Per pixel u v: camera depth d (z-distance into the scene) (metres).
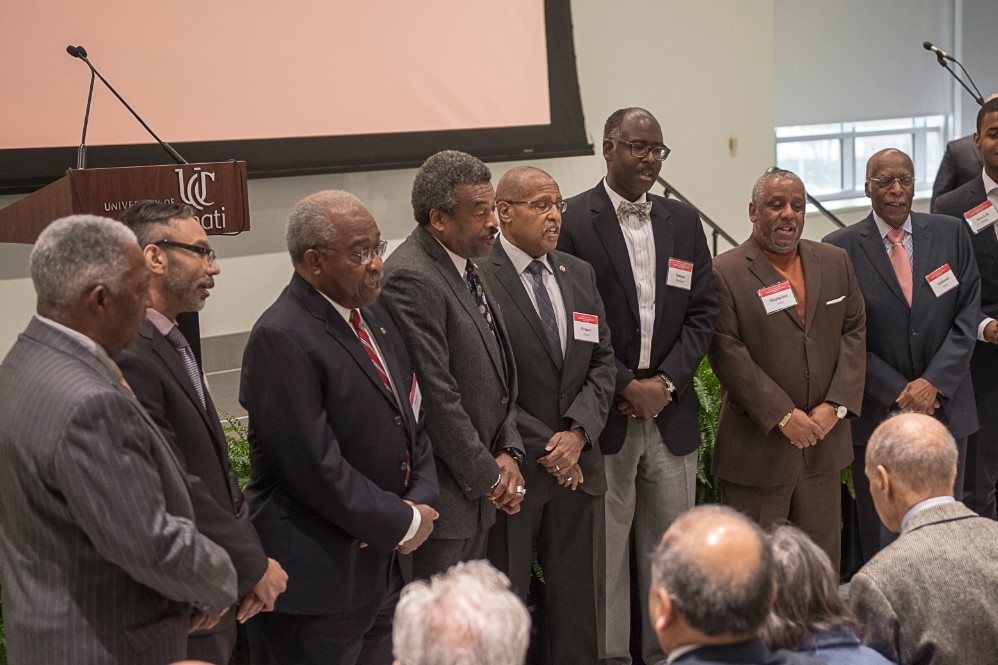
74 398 1.68
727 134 6.89
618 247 3.20
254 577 2.10
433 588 1.46
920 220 3.62
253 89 4.86
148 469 1.75
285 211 5.21
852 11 8.17
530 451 2.87
